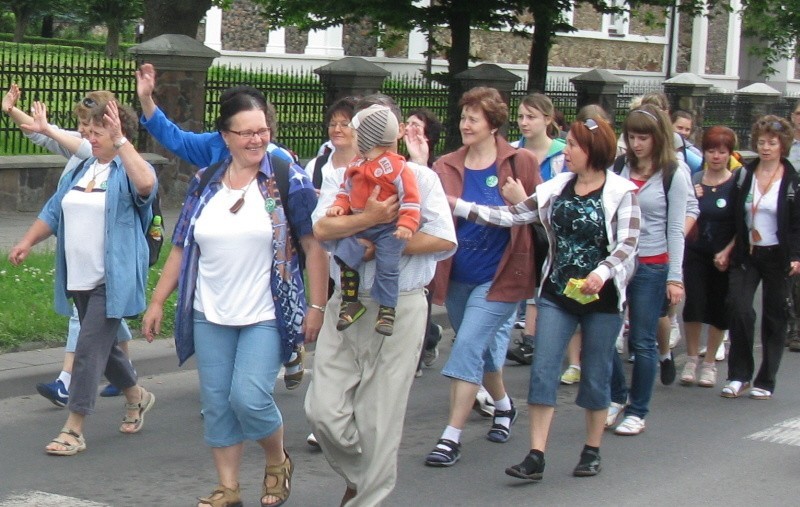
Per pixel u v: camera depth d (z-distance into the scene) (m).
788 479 6.24
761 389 8.19
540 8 20.20
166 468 6.06
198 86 14.95
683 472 6.31
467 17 20.03
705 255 8.28
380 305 4.76
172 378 7.99
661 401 8.01
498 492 5.86
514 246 6.13
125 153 5.93
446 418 7.29
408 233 4.66
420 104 18.92
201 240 4.96
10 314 8.26
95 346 6.14
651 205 6.83
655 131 6.79
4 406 7.09
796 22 27.98
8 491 5.58
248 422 4.94
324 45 36.72
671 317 9.60
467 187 6.33
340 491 5.79
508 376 8.58
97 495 5.58
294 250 5.01
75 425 6.26
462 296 6.36
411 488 5.88
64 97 14.09
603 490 5.95
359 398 4.88
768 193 8.02
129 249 6.11
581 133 5.75
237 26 35.88
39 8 44.09
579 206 5.78
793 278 9.55
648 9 28.31
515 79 19.48
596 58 43.25
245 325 4.93
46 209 6.29
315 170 6.75
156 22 17.86
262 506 5.20
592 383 6.01
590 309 5.83
